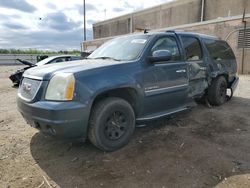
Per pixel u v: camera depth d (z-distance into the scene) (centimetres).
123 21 3581
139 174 301
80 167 320
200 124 476
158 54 393
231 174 299
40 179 294
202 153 354
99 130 341
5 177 298
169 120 498
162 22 2884
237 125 470
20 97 354
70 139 327
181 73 456
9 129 465
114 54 433
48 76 327
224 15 2161
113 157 345
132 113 379
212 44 590
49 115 306
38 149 374
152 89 402
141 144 385
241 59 1440
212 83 591
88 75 328
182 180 287
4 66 2916
